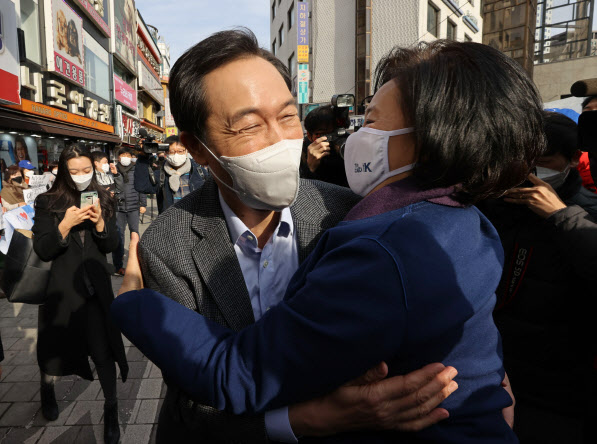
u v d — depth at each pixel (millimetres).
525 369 1416
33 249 2215
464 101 657
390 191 758
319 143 2430
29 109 9320
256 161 806
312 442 743
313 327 610
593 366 1355
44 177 6840
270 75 816
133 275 931
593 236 1232
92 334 2291
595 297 1287
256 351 664
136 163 5652
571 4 21562
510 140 671
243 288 888
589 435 1341
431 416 656
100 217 2338
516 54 18547
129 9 24641
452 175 688
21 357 3338
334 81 17438
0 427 2486
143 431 2469
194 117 832
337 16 17156
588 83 1251
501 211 1507
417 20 15000
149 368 3191
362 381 637
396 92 763
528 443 1402
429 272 617
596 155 1224
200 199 966
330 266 657
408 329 604
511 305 1445
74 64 12594
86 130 14344
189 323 764
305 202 1001
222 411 731
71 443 2354
